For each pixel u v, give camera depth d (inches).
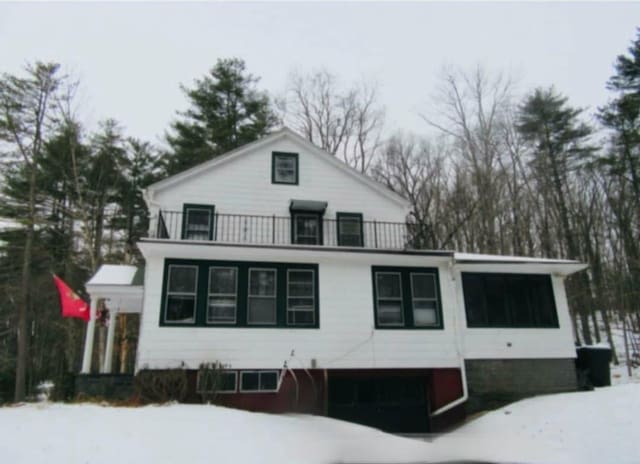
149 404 329.1
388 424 396.2
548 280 449.4
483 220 861.2
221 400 357.1
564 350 425.4
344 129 1012.5
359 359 391.9
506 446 275.7
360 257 417.7
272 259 408.2
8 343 766.5
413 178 981.2
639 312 729.6
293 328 389.1
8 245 748.0
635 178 811.4
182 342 362.9
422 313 419.8
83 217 716.7
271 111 941.8
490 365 410.0
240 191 479.8
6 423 246.8
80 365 768.3
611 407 311.0
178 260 386.6
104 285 388.2
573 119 928.3
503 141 949.2
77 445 213.6
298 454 229.9
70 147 748.6
